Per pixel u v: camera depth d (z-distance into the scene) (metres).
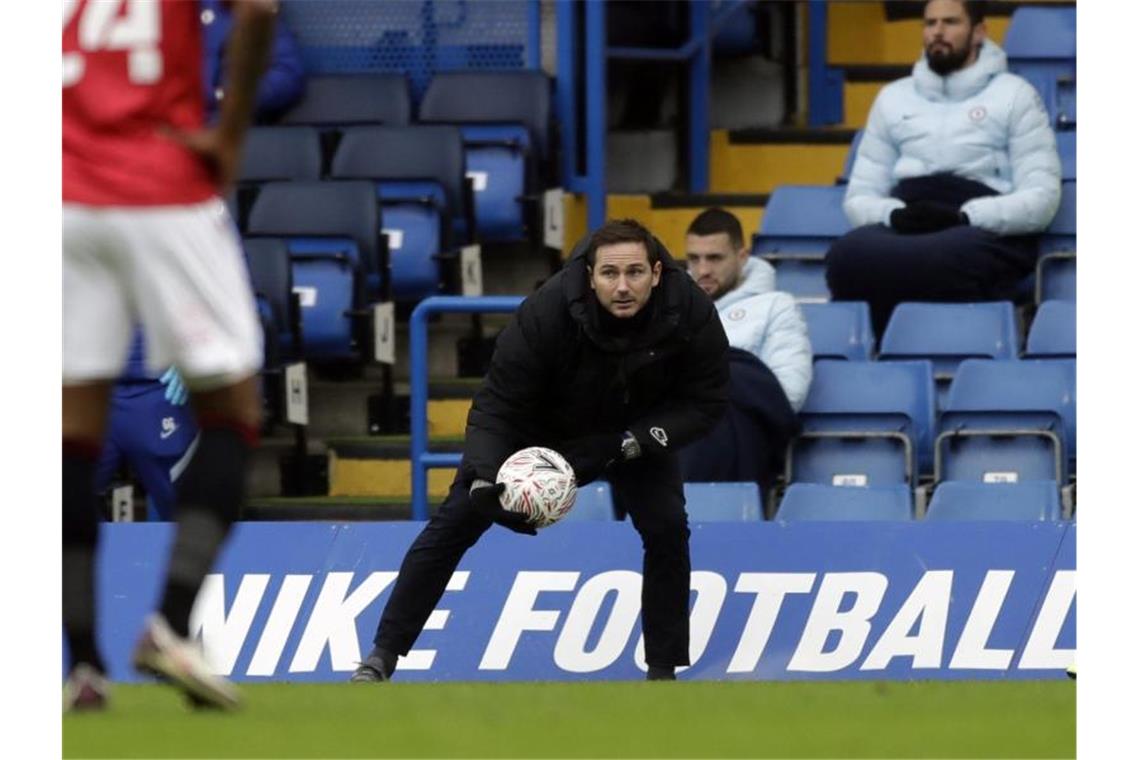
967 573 28.02
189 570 16.14
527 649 27.98
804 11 48.44
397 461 38.28
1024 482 31.22
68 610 16.66
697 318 25.19
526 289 42.19
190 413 33.66
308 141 41.53
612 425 25.59
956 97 37.94
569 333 24.89
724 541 28.22
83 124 16.09
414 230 40.03
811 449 33.69
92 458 16.84
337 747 15.18
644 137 46.88
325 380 40.28
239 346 16.30
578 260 24.97
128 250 16.02
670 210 44.50
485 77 42.84
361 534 28.50
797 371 33.22
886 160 38.44
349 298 38.44
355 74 43.62
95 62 16.11
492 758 14.83
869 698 19.14
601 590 28.12
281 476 38.03
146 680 28.02
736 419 32.44
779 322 33.50
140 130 16.08
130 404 33.66
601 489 30.77
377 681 24.11
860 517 31.02
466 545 25.66
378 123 43.03
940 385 35.22
